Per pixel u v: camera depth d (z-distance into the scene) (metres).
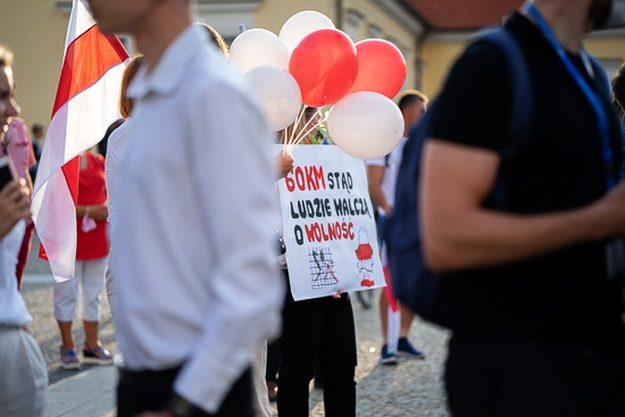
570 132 2.62
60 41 21.98
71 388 7.51
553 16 2.78
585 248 2.67
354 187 5.68
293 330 5.20
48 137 5.80
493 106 2.55
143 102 2.56
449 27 29.98
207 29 4.83
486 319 2.64
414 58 29.66
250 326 2.32
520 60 2.60
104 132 5.93
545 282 2.63
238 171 2.36
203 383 2.30
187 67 2.49
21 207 3.24
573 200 2.63
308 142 5.66
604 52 26.77
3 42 22.12
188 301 2.45
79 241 8.21
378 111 5.02
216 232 2.36
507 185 2.62
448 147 2.56
